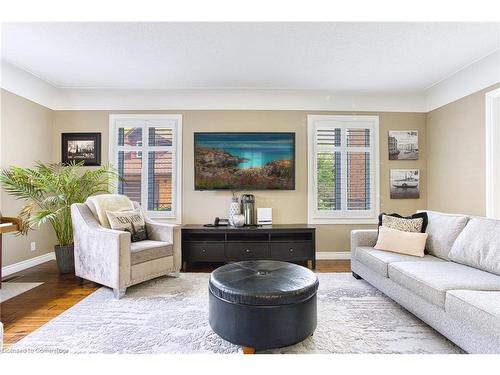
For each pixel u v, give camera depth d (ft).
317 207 13.67
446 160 12.51
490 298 5.41
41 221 10.00
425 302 6.63
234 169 13.48
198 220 13.58
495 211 10.27
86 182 12.34
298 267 7.32
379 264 8.50
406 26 8.15
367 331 6.70
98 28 8.22
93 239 9.33
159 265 9.96
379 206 13.76
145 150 13.53
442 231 8.80
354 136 13.78
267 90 13.35
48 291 9.31
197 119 13.64
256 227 12.33
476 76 10.75
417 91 13.53
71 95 13.34
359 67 10.91
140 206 12.79
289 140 13.57
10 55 9.91
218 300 6.07
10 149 11.12
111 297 8.77
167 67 10.89
